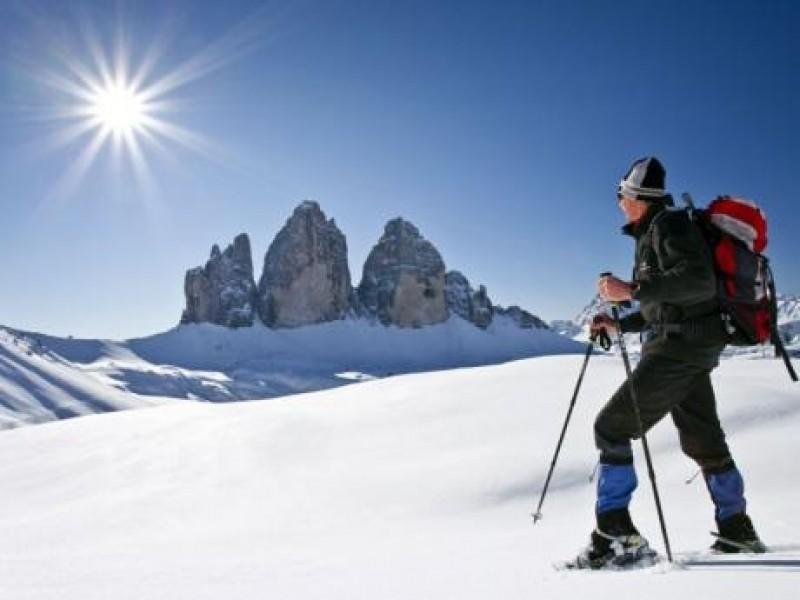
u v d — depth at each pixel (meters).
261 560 4.23
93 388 95.75
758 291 3.19
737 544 3.26
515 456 11.30
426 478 10.94
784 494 6.82
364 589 2.68
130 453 15.81
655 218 3.25
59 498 13.13
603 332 3.72
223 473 13.34
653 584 2.33
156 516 10.95
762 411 11.90
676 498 8.37
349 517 9.82
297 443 14.66
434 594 2.48
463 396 16.28
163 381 128.75
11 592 3.22
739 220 3.18
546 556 3.38
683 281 3.04
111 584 3.23
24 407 78.56
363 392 20.06
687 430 3.54
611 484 3.17
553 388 15.72
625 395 3.28
